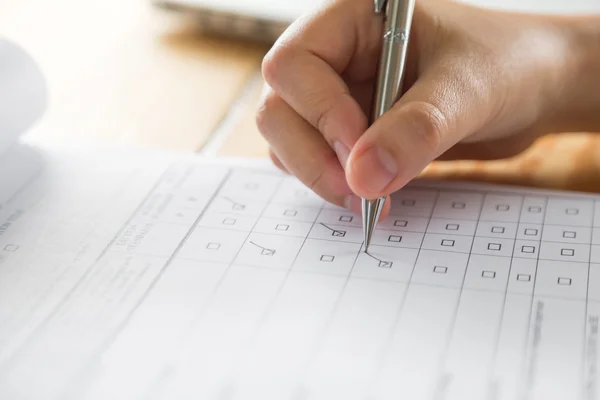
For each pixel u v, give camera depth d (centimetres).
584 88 57
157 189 52
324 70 48
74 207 51
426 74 46
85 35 80
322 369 36
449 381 34
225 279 43
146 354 38
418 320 39
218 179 53
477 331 37
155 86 68
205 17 76
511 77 49
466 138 50
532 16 57
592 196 48
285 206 50
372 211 44
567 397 33
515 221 46
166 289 42
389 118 42
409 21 45
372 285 41
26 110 55
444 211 48
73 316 41
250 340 38
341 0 49
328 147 49
